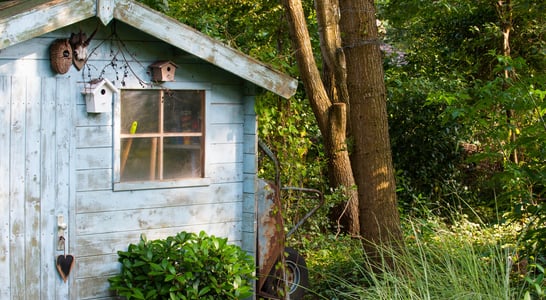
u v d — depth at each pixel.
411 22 14.96
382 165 7.35
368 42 7.32
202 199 6.58
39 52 5.73
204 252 6.00
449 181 13.55
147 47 6.22
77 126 5.91
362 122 7.36
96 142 6.01
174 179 6.41
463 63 14.59
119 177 6.11
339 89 10.55
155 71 6.21
